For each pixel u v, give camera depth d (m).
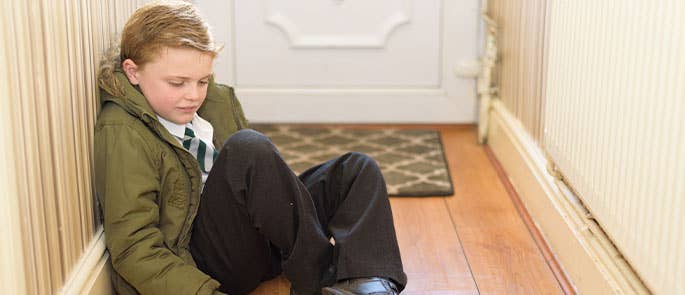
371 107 2.98
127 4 1.75
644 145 1.23
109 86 1.40
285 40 2.91
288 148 2.68
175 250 1.44
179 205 1.44
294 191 1.40
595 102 1.48
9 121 1.04
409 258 1.84
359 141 2.78
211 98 1.65
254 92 2.95
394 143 2.76
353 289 1.38
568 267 1.71
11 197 1.05
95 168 1.41
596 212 1.49
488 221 2.08
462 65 2.89
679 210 1.10
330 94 2.96
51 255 1.23
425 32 2.91
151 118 1.39
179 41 1.34
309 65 2.94
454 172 2.49
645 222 1.23
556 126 1.78
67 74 1.29
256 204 1.39
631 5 1.29
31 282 1.14
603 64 1.43
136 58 1.37
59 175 1.25
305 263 1.41
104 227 1.37
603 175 1.43
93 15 1.45
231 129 1.67
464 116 3.00
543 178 1.97
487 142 2.79
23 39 1.10
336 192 1.57
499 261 1.82
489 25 2.66
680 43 1.09
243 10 2.87
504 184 2.37
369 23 2.91
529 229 2.01
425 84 2.97
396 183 2.34
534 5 2.11
